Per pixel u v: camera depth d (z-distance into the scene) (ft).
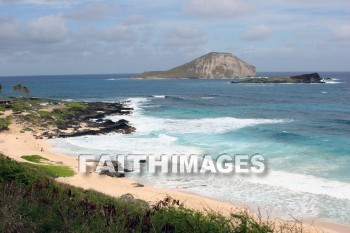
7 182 41.42
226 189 92.89
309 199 84.02
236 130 172.86
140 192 90.48
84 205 33.30
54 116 208.13
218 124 194.90
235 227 30.73
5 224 26.09
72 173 105.09
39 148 143.64
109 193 85.81
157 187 96.07
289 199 84.43
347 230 68.23
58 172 104.01
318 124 195.21
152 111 258.16
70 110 233.14
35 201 32.30
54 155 130.52
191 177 103.50
